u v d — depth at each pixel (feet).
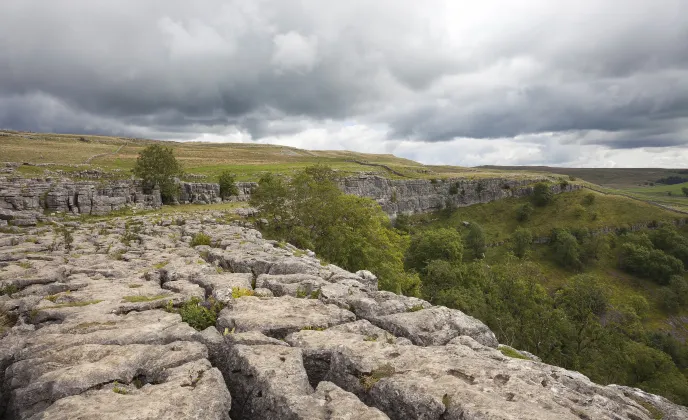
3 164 280.72
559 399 26.58
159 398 24.98
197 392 26.05
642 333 222.48
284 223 177.78
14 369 30.27
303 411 24.67
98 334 36.55
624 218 468.34
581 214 488.85
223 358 35.17
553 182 586.45
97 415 22.54
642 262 378.12
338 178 415.44
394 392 27.02
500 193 567.18
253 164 547.08
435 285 250.98
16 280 56.59
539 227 482.69
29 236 112.47
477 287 225.56
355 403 25.49
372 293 59.36
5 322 44.21
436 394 25.71
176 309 47.57
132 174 330.95
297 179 182.60
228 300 49.96
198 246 96.84
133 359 31.07
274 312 45.39
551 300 188.85
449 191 556.92
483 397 24.97
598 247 411.95
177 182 279.28
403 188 513.86
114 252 89.30
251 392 29.53
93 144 622.13
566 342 171.73
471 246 426.51
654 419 32.94
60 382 26.84
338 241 160.25
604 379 155.22
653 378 169.89
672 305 330.34
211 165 504.84
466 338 43.24
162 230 135.95
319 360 34.73
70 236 113.70
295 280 62.18
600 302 184.96
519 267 198.39
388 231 214.90
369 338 39.52
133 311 45.83
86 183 228.02
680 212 471.62
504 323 175.32
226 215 202.39
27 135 610.65
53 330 38.45
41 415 22.71
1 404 28.96
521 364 36.96
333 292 54.24
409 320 46.47
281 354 33.19
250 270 72.38
